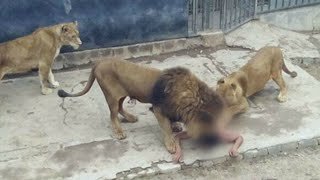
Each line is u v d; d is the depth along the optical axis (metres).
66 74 7.71
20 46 6.94
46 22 7.64
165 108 5.58
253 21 8.93
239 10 8.78
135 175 5.56
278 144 5.96
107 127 6.35
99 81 5.96
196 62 7.93
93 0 7.70
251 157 5.90
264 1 8.95
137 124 6.41
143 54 8.22
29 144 6.03
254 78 6.63
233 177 5.64
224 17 8.48
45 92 7.11
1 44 6.96
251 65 6.66
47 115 6.61
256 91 6.84
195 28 8.34
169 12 8.09
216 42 8.42
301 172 5.71
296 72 7.53
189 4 8.38
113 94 5.96
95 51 7.99
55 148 5.95
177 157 5.71
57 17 7.66
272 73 6.85
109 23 7.91
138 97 5.96
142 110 6.70
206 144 5.67
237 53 8.19
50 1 7.53
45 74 7.11
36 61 7.05
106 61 5.94
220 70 7.66
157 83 5.59
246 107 6.50
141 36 8.15
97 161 5.72
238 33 8.65
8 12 7.41
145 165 5.66
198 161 5.75
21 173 5.55
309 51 8.37
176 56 8.19
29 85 7.42
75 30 7.13
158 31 8.19
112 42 8.05
